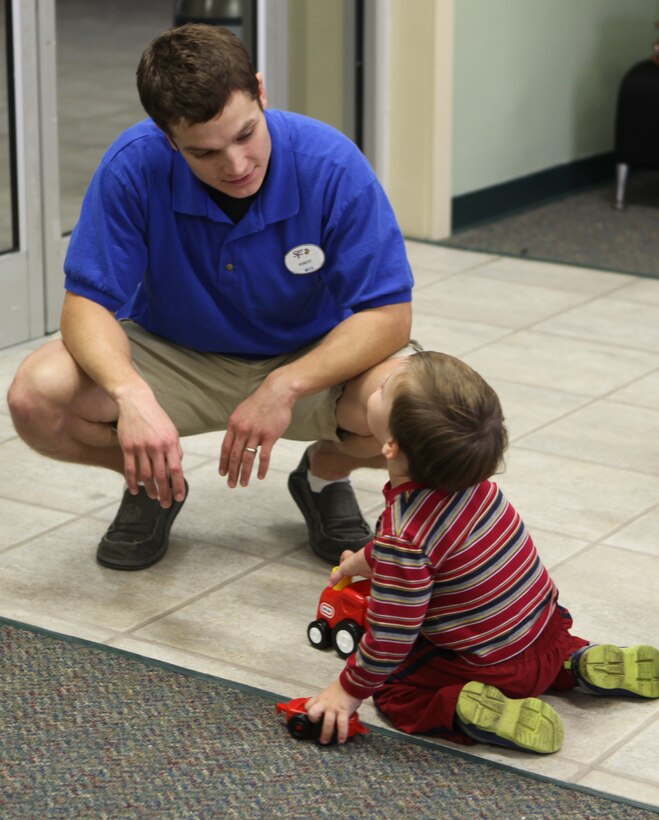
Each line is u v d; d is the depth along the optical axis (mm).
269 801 1764
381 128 4969
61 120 3734
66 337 2254
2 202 3676
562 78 5699
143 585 2383
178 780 1805
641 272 4617
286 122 2260
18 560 2473
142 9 3875
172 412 2428
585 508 2752
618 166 5539
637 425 3230
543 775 1837
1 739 1886
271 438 2207
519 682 1916
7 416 3199
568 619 2045
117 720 1942
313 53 4582
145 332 2434
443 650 1934
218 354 2441
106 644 2162
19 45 3539
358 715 1957
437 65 4840
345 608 2117
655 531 2652
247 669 2104
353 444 2389
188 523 2639
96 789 1781
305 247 2271
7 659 2104
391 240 2285
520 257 4793
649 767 1870
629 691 2021
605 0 5855
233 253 2270
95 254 2252
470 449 1802
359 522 2502
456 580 1860
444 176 5012
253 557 2504
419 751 1890
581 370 3613
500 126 5395
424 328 3936
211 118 1981
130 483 2158
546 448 3068
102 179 2248
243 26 4266
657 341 3881
